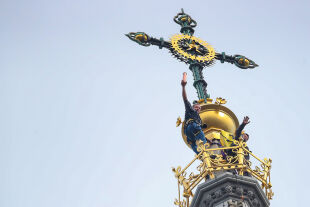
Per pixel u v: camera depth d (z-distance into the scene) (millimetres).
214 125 35438
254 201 31781
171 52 40594
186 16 43688
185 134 35125
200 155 32969
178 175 33344
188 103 34531
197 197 32094
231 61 42438
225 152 33688
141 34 41625
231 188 31484
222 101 36312
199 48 41312
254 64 43000
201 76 39500
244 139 34594
